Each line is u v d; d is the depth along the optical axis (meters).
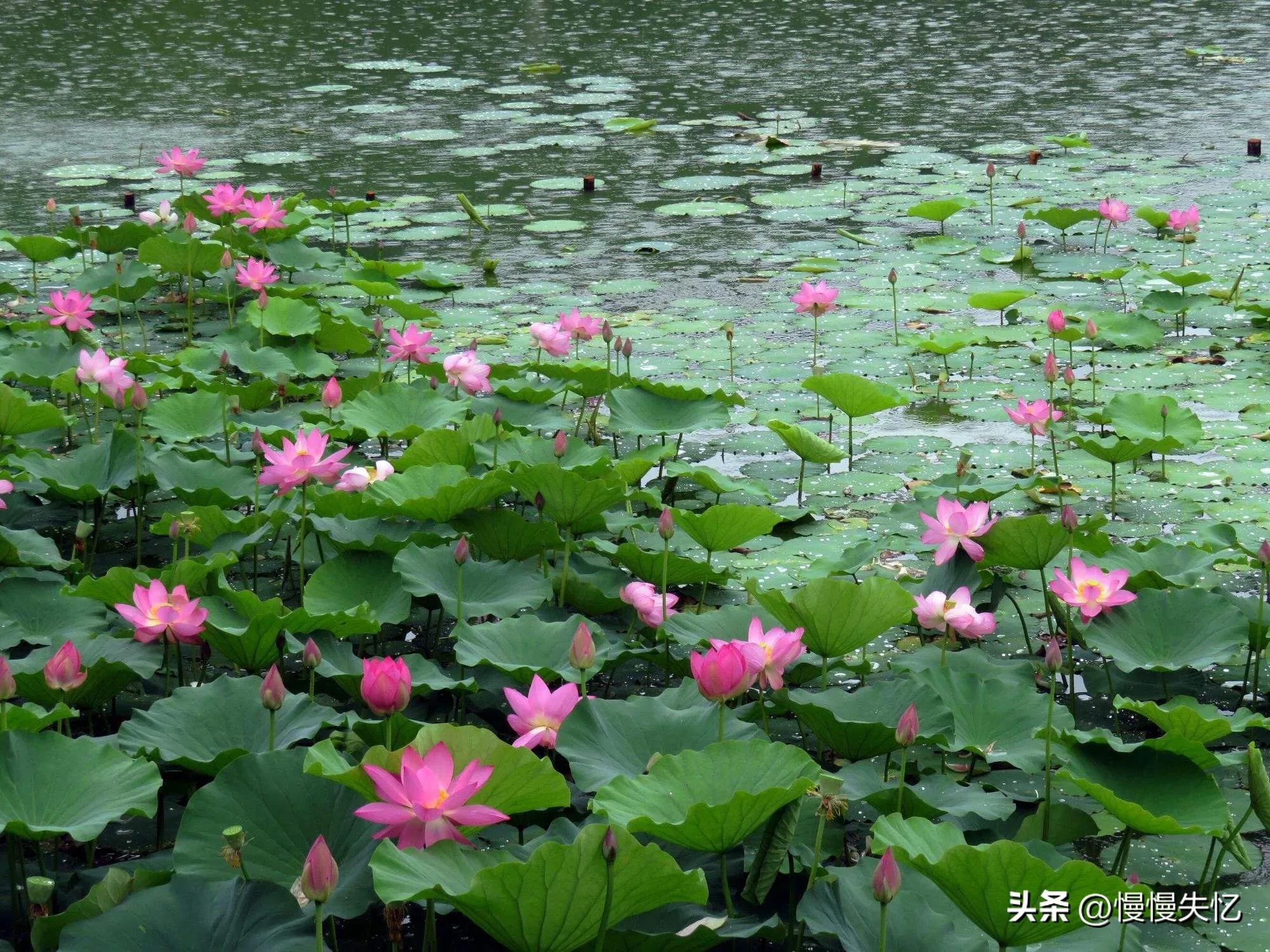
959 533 3.57
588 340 5.41
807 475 5.09
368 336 6.73
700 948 2.36
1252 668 3.70
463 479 4.07
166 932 2.24
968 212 9.23
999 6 19.16
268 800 2.54
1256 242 8.21
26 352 5.60
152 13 19.95
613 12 19.73
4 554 3.68
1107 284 7.54
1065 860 2.56
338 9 20.50
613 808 2.41
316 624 3.26
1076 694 3.61
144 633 3.13
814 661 3.44
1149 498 4.75
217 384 5.30
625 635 3.77
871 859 2.52
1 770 2.54
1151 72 14.21
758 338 6.70
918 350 6.49
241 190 7.75
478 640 3.25
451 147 11.69
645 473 4.63
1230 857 2.92
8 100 13.80
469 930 2.62
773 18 18.75
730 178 10.38
